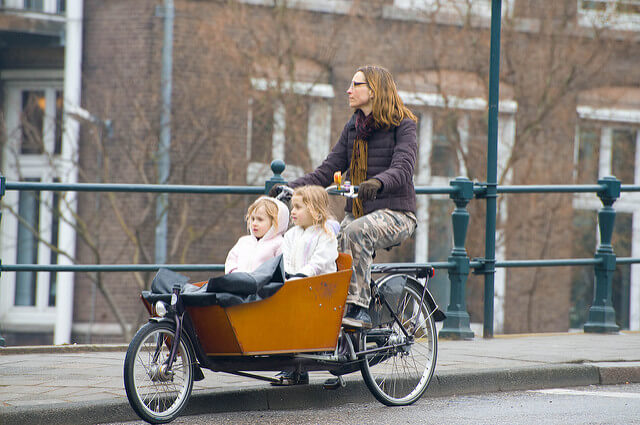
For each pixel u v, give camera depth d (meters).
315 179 10.71
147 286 24.33
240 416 9.39
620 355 12.78
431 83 26.53
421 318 10.52
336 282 9.39
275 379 9.68
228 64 25.31
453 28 26.66
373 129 10.38
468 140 26.50
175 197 25.19
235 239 25.73
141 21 25.19
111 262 25.19
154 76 25.17
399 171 9.83
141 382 8.70
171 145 25.00
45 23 25.27
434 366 10.59
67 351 12.77
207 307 8.70
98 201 25.20
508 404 10.24
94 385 9.94
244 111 25.42
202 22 25.27
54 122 26.06
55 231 26.23
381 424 9.02
